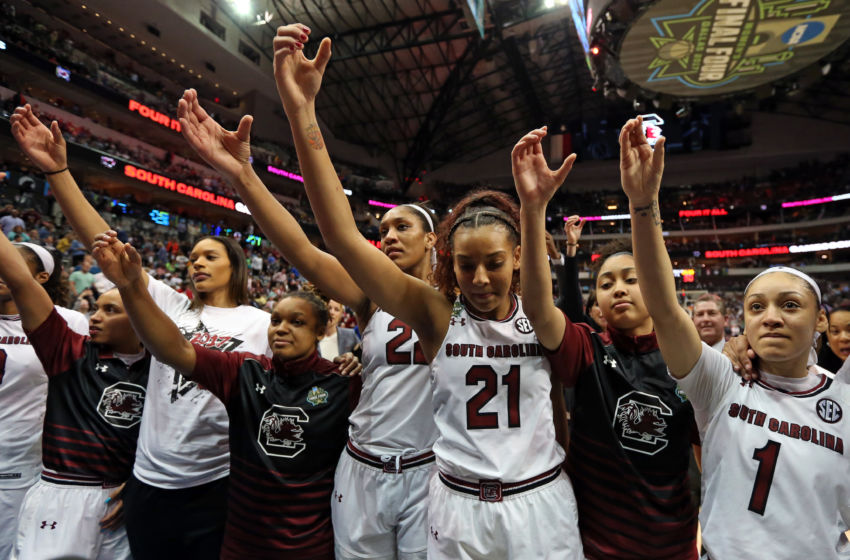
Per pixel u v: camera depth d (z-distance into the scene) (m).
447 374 1.70
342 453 2.16
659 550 1.72
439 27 22.33
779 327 1.63
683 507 1.79
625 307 1.91
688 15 8.24
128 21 20.02
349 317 11.39
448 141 34.38
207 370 2.10
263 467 2.04
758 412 1.68
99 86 19.03
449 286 1.84
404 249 2.29
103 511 2.31
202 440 2.28
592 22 9.01
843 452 1.61
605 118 35.16
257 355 2.38
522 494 1.60
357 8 20.81
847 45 9.02
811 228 32.91
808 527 1.55
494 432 1.65
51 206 15.55
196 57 22.81
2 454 2.56
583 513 1.82
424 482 1.99
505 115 33.16
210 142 1.72
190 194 21.20
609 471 1.77
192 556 2.23
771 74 10.16
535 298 1.55
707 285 33.59
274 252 23.45
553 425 1.75
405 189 33.62
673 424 1.81
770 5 7.93
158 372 2.36
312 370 2.21
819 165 32.19
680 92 10.96
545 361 1.76
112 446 2.36
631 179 1.51
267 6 20.66
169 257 16.83
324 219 1.57
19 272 2.27
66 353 2.39
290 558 1.99
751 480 1.62
